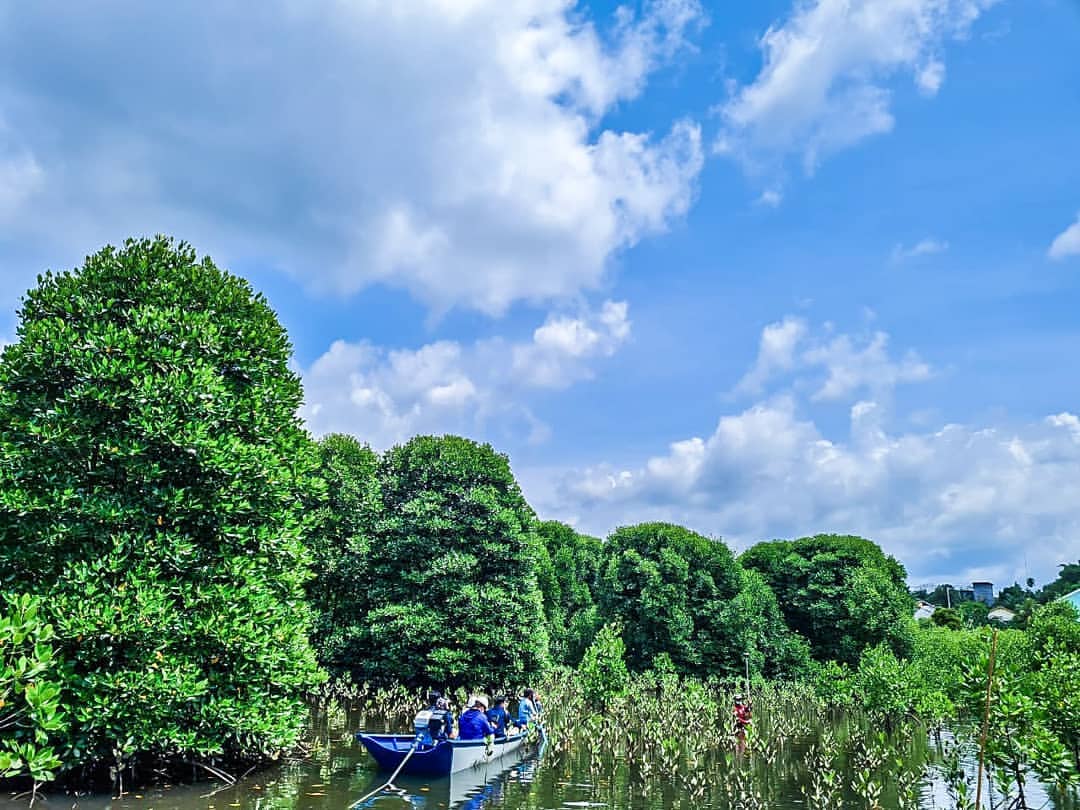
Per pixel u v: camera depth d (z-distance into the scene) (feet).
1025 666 82.84
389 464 115.14
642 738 73.77
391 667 96.07
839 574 159.12
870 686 87.30
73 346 47.93
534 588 106.42
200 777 50.19
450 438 113.39
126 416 48.39
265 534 51.83
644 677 116.98
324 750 63.82
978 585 513.04
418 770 53.83
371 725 81.56
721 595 145.18
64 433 45.27
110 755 45.39
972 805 41.93
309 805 44.65
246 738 49.67
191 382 49.42
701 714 86.84
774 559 173.58
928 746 74.18
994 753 42.39
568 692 109.09
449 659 93.91
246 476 51.60
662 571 140.56
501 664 97.76
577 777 57.06
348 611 104.68
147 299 54.80
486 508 105.50
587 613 153.28
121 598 43.34
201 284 58.70
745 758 67.10
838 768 62.13
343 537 107.24
